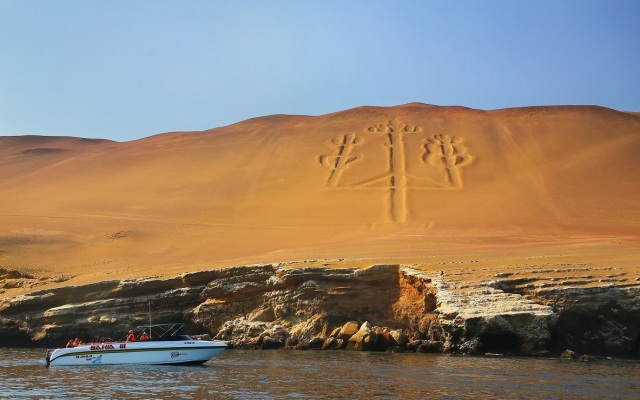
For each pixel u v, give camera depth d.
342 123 124.06
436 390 30.08
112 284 54.06
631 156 98.88
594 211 82.25
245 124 131.25
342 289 48.50
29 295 54.59
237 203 94.00
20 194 104.81
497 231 75.38
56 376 34.97
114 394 29.88
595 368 36.28
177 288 53.53
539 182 92.69
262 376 34.12
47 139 160.12
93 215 92.50
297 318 48.97
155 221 88.94
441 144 109.12
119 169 113.00
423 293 46.03
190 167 109.94
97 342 40.59
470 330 41.78
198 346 38.59
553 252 57.41
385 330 45.41
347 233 79.00
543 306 41.94
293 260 60.38
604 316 42.59
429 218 82.56
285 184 99.44
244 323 49.25
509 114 124.00
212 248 76.69
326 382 32.22
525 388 30.45
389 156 105.44
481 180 95.38
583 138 107.31
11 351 49.19
